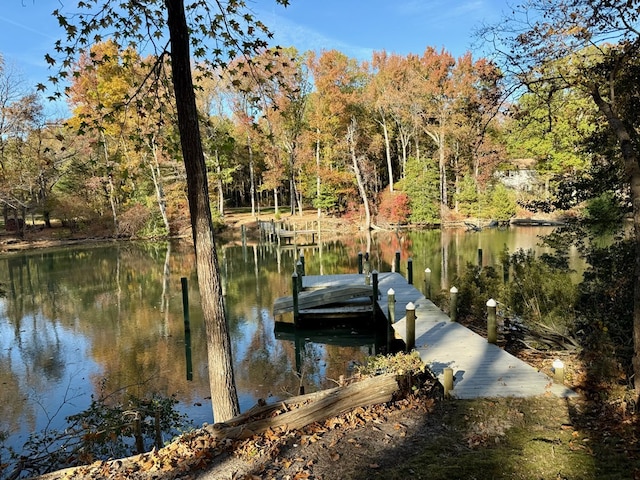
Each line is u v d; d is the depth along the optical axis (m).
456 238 27.75
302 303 11.92
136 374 8.96
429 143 40.81
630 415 4.71
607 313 7.23
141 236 32.84
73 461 5.44
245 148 39.62
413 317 7.68
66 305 14.76
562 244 10.59
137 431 5.52
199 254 5.53
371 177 39.62
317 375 8.70
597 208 9.91
